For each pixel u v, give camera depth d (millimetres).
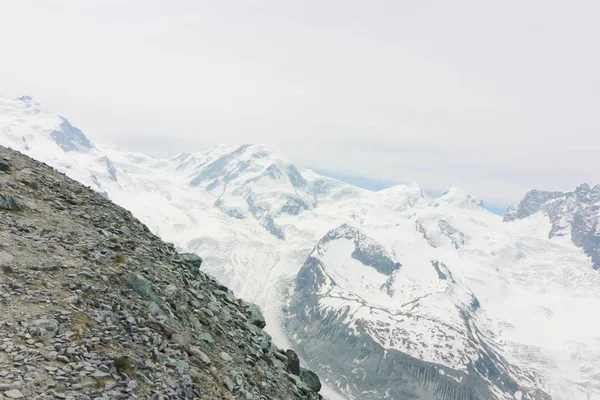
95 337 12383
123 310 14734
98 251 18625
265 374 19547
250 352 20750
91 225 22312
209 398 13234
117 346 12562
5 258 14406
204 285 25578
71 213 22578
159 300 17547
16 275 13711
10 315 11570
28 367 9852
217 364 16406
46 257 15859
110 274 16688
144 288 17297
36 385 9445
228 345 19484
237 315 25297
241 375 17016
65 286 14297
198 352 15656
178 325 17094
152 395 11305
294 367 25609
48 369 10133
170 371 13109
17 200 19938
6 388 8852
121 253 20234
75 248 17844
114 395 10297
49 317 12148
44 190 24188
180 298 19828
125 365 11672
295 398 19859
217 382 14820
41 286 13672
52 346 11078
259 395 16453
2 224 17062
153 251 24109
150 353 13344
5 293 12414
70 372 10375
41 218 19875
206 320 19828
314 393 23328
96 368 11023
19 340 10734
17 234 16797
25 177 24734
